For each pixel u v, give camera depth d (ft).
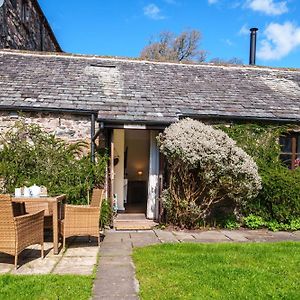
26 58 36.58
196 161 24.16
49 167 26.58
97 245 20.93
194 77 36.73
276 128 29.76
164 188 27.58
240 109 30.01
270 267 16.22
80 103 27.91
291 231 26.11
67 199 25.88
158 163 28.55
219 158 24.13
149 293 12.92
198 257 17.72
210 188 25.32
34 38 50.31
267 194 26.71
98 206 20.81
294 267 16.26
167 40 106.73
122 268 16.24
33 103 27.14
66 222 19.83
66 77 32.76
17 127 26.96
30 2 46.83
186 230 25.68
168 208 26.23
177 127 25.25
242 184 24.75
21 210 21.57
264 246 20.35
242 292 13.04
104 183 27.37
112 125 26.16
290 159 30.94
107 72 35.29
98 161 27.61
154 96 30.66
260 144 29.25
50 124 27.53
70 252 19.29
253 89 35.22
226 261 17.10
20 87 29.55
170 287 13.51
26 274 15.31
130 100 29.32
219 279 14.38
